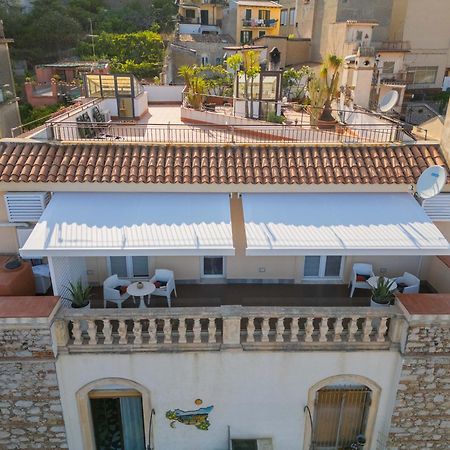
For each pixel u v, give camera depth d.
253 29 83.81
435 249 13.67
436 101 64.31
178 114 31.72
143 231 13.95
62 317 13.02
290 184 15.56
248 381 14.17
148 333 13.79
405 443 15.21
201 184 15.42
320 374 14.18
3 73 39.31
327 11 63.41
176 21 89.94
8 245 16.50
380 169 15.84
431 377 14.01
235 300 16.53
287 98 37.62
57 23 77.62
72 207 14.80
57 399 13.98
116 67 63.03
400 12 65.62
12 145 15.81
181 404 14.45
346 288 17.33
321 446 15.78
